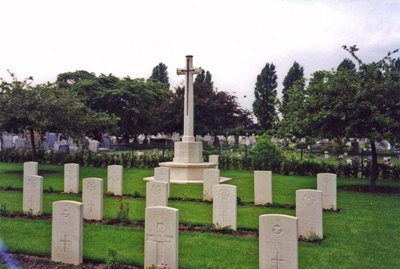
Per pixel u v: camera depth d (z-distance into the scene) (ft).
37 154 90.22
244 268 22.35
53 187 52.70
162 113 152.35
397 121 49.55
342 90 51.90
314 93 54.19
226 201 32.07
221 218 32.19
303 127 55.83
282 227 20.90
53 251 24.04
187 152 65.31
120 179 48.37
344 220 35.35
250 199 45.98
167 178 49.80
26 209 36.42
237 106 152.66
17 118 64.44
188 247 26.32
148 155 88.69
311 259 24.18
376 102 50.29
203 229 31.55
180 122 149.69
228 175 71.41
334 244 27.53
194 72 65.87
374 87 49.73
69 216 23.71
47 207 39.34
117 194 48.42
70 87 166.20
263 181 43.14
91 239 28.02
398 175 66.85
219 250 25.70
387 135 49.42
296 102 59.41
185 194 49.21
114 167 48.62
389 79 50.83
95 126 83.71
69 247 23.67
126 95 166.50
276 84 203.31
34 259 24.29
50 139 128.77
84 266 23.26
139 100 169.68
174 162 66.28
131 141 211.20
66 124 70.74
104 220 34.55
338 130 53.01
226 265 22.82
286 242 20.80
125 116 167.84
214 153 100.27
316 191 29.17
